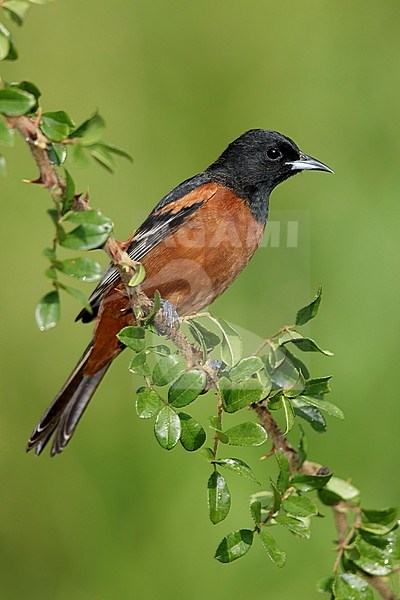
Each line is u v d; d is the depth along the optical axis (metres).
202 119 13.07
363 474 10.80
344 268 11.79
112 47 13.30
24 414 11.98
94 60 13.30
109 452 11.44
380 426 10.93
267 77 13.18
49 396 12.07
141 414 5.04
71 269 4.49
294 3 13.36
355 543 5.94
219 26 13.23
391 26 13.22
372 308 11.52
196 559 10.60
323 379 5.70
